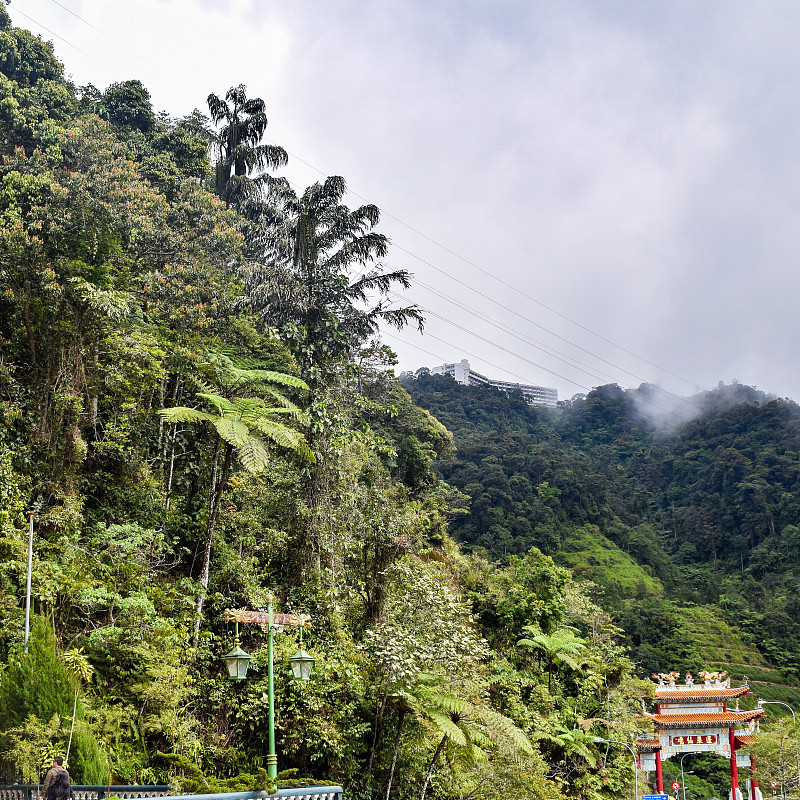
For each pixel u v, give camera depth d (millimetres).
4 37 23969
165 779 11484
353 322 24875
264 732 13922
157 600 13695
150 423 17984
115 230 18734
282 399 17328
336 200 26219
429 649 15953
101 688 11805
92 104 28516
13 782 9414
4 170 18625
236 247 23734
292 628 15984
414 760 15609
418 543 23141
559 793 20000
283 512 18484
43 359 16250
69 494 14867
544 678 26359
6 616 11102
